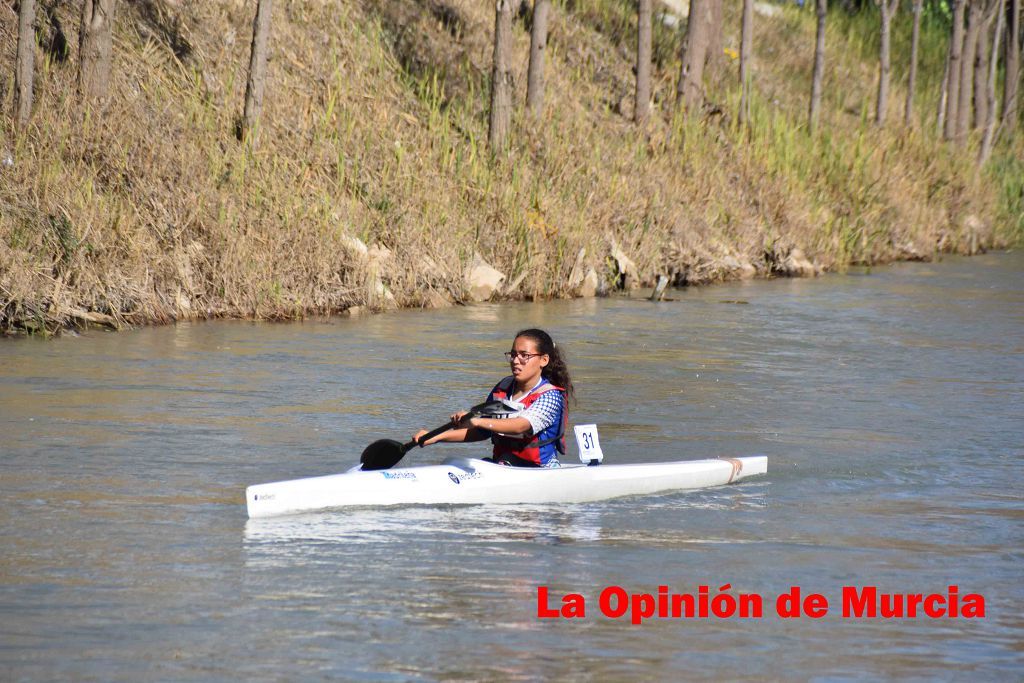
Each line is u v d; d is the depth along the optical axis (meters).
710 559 15.21
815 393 27.92
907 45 107.06
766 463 20.36
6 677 10.98
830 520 17.31
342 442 21.69
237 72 49.56
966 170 77.62
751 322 40.22
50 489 17.83
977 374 30.89
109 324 34.16
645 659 11.77
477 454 21.48
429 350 32.38
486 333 35.78
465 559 14.92
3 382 25.91
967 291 50.91
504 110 50.59
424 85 54.84
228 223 38.16
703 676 11.38
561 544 15.74
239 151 42.50
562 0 73.19
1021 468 20.86
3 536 15.36
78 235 34.41
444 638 12.21
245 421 23.17
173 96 45.25
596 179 52.59
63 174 36.28
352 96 51.22
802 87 89.94
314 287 38.94
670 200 55.00
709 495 18.83
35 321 32.53
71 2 46.91
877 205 66.00
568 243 46.94
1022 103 108.75
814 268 57.66
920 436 23.39
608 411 25.39
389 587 13.76
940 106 87.75
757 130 64.44
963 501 18.52
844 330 38.75
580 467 18.69
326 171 44.97
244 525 16.19
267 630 12.32
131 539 15.41
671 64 75.38
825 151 67.50
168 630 12.27
